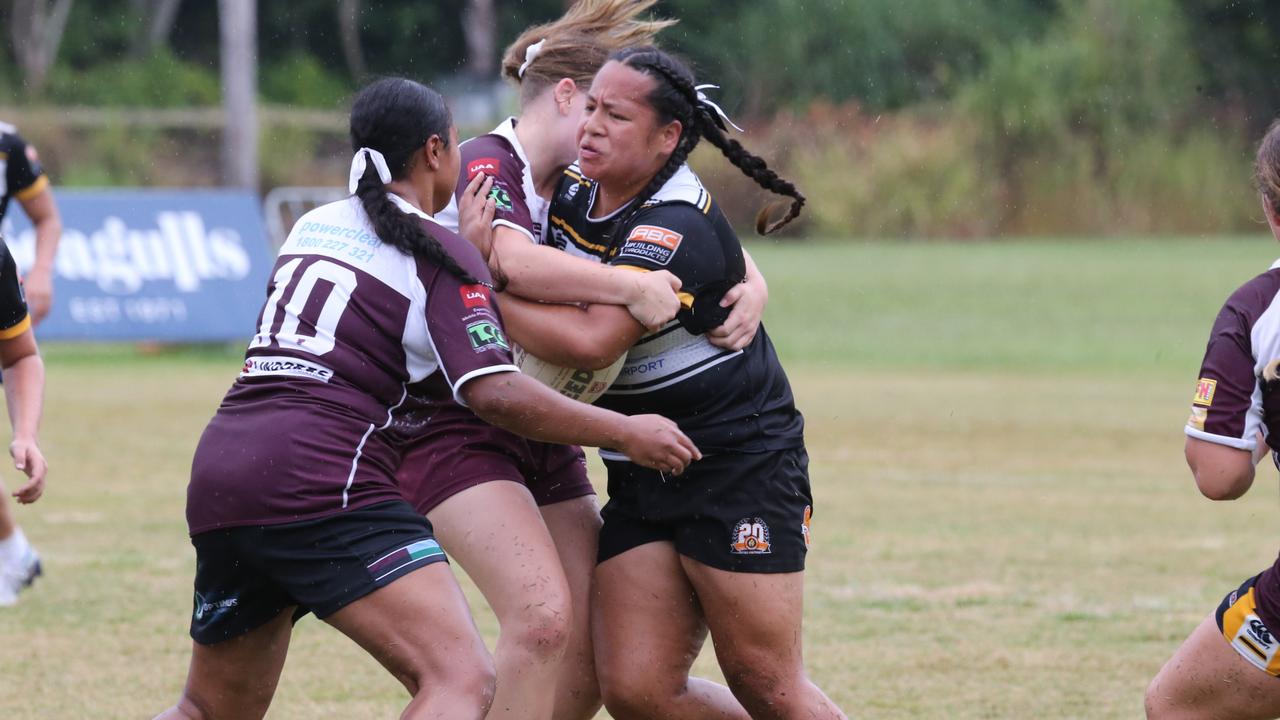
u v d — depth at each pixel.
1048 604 22.84
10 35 137.38
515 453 14.24
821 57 147.75
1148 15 139.75
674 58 14.00
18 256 52.22
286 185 110.50
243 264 57.06
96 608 22.03
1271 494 33.19
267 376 12.36
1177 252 115.62
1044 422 43.94
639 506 14.33
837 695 18.06
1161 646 20.44
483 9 148.00
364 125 12.77
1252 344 12.51
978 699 17.92
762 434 14.07
